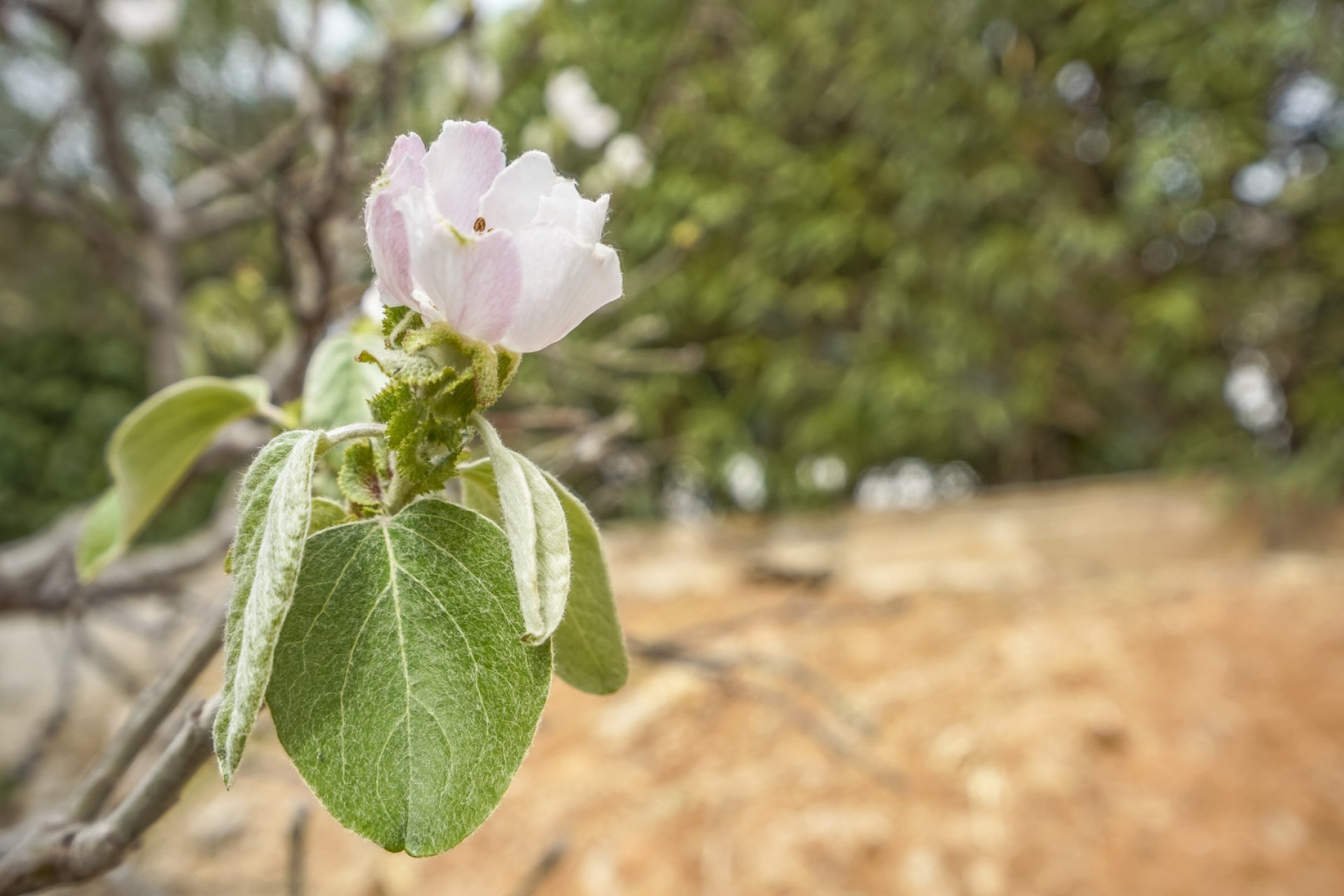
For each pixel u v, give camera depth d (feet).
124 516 0.99
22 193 2.56
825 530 4.66
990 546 4.27
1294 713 2.49
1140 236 5.10
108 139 2.61
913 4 5.27
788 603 3.52
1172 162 4.80
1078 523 4.41
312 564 0.52
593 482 3.61
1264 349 5.14
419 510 0.54
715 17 5.03
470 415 0.53
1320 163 4.96
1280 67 4.84
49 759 2.57
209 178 2.95
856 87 5.58
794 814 2.23
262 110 2.90
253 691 0.44
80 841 0.65
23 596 2.15
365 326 1.04
